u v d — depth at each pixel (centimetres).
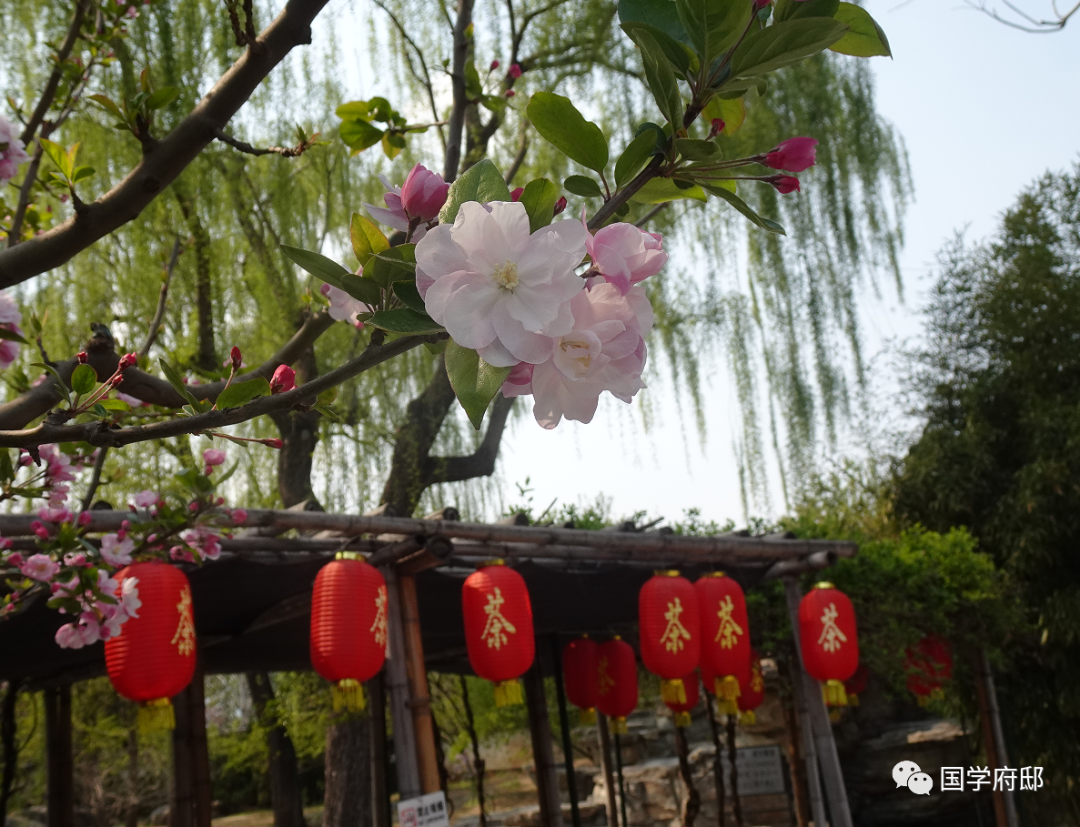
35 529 229
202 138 133
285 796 1058
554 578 485
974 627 733
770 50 86
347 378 88
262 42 133
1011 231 1018
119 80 488
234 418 95
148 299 537
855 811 1038
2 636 372
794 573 573
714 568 560
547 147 702
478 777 705
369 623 353
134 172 130
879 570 671
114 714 1096
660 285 735
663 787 1005
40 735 797
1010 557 879
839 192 768
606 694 590
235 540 364
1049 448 897
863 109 800
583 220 84
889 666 666
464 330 71
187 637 307
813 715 580
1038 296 960
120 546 256
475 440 781
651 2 98
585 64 721
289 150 218
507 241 73
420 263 72
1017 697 887
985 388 967
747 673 511
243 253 626
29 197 276
